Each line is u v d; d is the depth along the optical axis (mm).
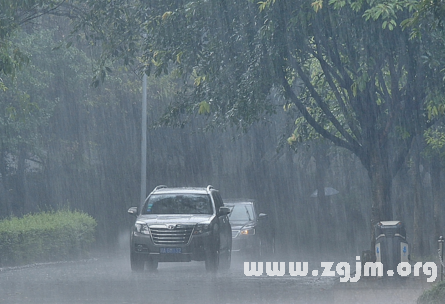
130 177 117875
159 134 123000
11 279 48031
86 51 100188
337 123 58062
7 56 56125
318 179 130500
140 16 63094
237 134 129500
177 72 62625
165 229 53156
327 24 52781
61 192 112188
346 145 58000
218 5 56125
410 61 52219
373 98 55500
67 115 105125
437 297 33156
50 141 105500
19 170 111000
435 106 50688
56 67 94250
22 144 98000
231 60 57625
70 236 73938
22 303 34781
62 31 99625
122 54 64250
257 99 58562
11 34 60625
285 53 54312
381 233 45219
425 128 57719
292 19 50594
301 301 36438
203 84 61250
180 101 65062
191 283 44875
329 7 50719
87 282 45438
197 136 126688
